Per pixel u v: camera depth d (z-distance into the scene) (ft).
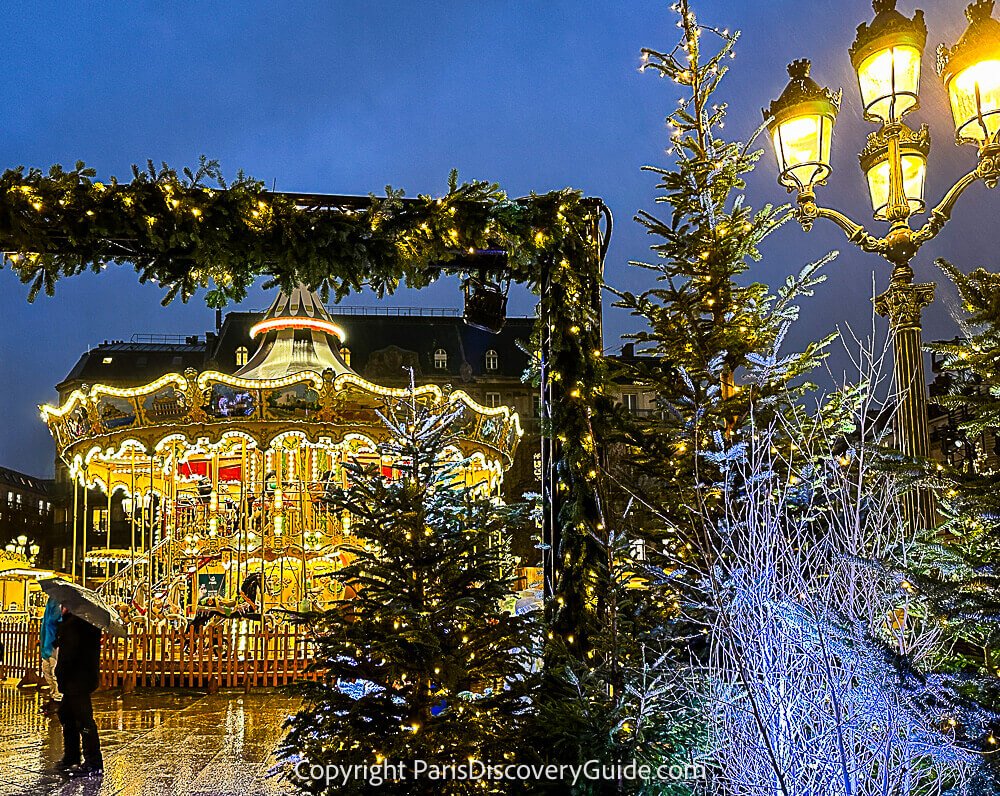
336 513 19.35
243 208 19.48
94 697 45.37
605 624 18.80
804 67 23.58
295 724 18.02
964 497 13.55
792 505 18.37
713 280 22.54
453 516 18.70
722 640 17.25
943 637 15.58
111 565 79.41
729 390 22.09
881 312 21.85
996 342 13.58
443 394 51.24
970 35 21.35
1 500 253.85
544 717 17.24
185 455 63.10
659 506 21.18
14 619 66.33
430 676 17.48
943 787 14.61
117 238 19.31
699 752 16.78
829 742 14.75
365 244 20.36
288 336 61.98
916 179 23.29
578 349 20.89
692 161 23.09
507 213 20.79
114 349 187.93
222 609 55.31
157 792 24.22
